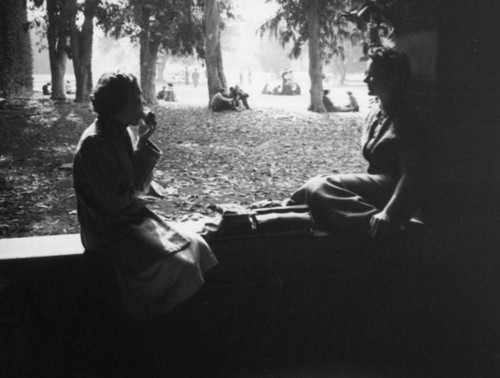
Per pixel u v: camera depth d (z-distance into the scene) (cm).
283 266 337
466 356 364
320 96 2530
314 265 341
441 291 365
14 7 2939
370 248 345
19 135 1548
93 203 288
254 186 983
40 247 317
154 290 286
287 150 1377
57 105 2481
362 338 359
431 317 368
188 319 333
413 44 364
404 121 321
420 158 319
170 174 1070
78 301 313
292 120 2114
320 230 339
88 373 322
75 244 322
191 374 334
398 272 356
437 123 346
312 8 2466
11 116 2009
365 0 368
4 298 302
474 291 370
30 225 731
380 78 319
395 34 382
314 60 2498
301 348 351
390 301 360
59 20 2711
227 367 339
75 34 2645
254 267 333
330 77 7731
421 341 367
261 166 1168
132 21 2703
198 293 331
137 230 289
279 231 330
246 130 1781
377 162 340
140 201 301
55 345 314
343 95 4259
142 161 311
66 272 308
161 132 1691
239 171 1114
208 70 2573
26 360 307
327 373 337
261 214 337
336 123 2020
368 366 347
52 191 915
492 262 367
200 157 1262
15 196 880
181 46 2938
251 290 337
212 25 2527
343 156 1302
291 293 343
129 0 2658
